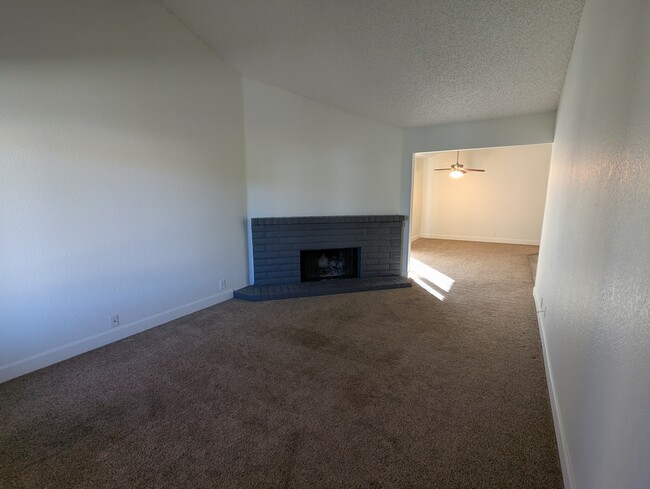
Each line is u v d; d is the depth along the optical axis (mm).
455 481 1410
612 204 1106
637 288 823
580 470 1213
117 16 2545
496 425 1746
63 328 2418
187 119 3150
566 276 1864
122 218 2709
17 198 2129
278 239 4055
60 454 1563
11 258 2133
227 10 2691
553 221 2846
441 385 2107
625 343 879
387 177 4430
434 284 4449
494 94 3102
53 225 2307
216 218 3568
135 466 1494
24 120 2119
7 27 2010
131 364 2375
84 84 2389
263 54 3207
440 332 2910
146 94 2789
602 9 1434
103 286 2631
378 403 1932
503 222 7805
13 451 1581
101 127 2510
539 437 1660
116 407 1899
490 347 2625
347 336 2834
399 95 3375
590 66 1640
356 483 1404
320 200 4207
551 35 2141
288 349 2598
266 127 3887
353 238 4328
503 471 1461
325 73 3283
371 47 2629
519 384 2115
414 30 2295
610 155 1184
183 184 3176
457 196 8227
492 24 2092
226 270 3762
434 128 4191
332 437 1666
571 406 1435
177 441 1644
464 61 2553
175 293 3205
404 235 4578
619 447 856
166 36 2902
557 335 1976
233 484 1402
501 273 5059
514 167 7527
